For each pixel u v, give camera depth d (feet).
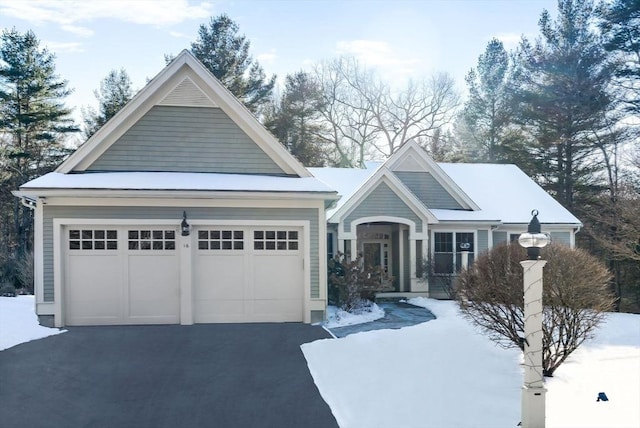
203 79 46.16
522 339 27.81
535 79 109.70
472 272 36.60
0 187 108.47
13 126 109.40
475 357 34.35
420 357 34.12
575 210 102.01
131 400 26.76
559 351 34.19
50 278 42.04
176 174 45.19
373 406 26.30
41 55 113.80
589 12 104.63
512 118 116.06
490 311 34.30
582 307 31.78
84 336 38.42
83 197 42.11
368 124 138.21
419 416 25.17
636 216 74.74
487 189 79.97
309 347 35.76
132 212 42.96
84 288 42.70
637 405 25.99
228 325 43.01
